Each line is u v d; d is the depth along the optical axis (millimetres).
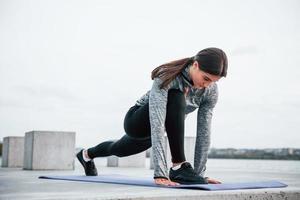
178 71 2117
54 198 1465
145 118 2309
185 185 2008
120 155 2799
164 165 2135
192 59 2160
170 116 2133
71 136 5590
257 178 3486
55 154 5484
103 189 1936
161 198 1568
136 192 1719
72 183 2418
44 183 2434
